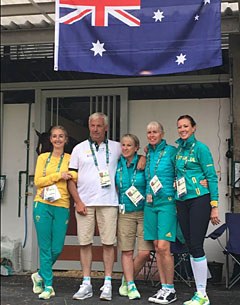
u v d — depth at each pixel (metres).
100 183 4.64
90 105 6.56
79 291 4.74
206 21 4.24
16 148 6.72
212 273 5.66
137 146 4.75
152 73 4.34
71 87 6.58
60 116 6.64
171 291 4.57
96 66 4.41
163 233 4.47
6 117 6.79
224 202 6.12
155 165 4.54
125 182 4.66
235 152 6.03
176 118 6.38
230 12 5.43
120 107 6.46
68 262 6.39
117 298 4.76
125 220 4.71
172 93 6.42
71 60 4.42
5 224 6.64
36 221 4.77
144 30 4.37
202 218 4.27
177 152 4.48
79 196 4.71
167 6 4.34
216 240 6.06
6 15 5.47
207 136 6.27
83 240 4.70
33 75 6.74
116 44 4.40
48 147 6.09
